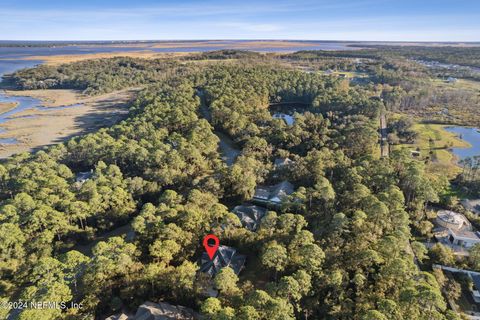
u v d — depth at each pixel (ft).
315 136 392.47
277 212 265.34
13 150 446.60
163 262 193.77
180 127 448.24
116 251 189.88
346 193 248.73
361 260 181.98
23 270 199.21
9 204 245.04
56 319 152.66
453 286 185.78
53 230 228.43
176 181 302.86
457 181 324.39
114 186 281.33
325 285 169.07
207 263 204.23
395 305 146.92
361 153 369.71
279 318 140.56
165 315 163.73
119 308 174.09
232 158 391.24
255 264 211.61
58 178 284.20
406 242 207.10
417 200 261.03
